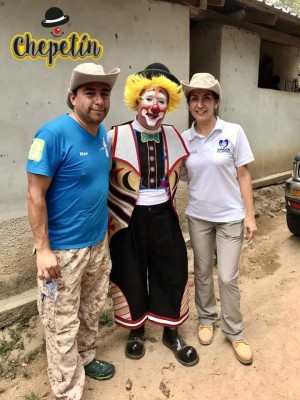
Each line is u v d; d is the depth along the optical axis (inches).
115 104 140.6
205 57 195.5
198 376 102.0
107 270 95.3
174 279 104.2
